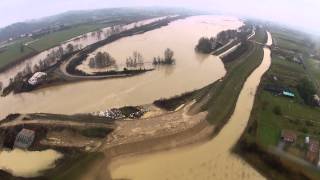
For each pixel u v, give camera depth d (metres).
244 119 161.75
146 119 155.75
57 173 119.06
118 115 159.25
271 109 171.50
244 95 190.38
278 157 129.38
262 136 144.62
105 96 188.00
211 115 160.88
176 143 139.25
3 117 165.62
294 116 166.12
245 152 134.50
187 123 151.62
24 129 143.25
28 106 178.38
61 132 143.50
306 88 191.38
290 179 119.19
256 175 122.19
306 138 142.62
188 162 129.25
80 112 166.88
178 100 177.88
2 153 134.38
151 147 135.62
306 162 127.44
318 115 171.12
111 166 125.38
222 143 141.50
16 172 122.31
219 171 124.19
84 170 120.94
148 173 122.56
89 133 142.25
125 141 136.88
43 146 136.50
